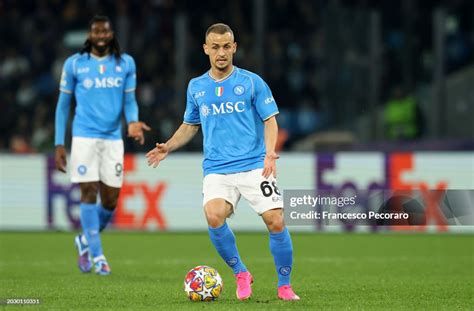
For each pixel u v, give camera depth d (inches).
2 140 3004.4
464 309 972.6
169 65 2957.7
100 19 1379.2
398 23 3075.8
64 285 1218.0
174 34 3026.6
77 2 3100.4
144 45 2977.4
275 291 1149.1
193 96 1036.5
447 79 2822.3
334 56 2573.8
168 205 2301.9
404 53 2780.5
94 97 1389.0
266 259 1660.9
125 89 1409.9
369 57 2511.1
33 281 1274.6
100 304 1003.9
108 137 1398.9
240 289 1037.2
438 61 2437.3
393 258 1686.8
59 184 2310.5
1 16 3147.1
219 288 1030.4
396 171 2235.5
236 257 1037.8
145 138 2691.9
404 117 2714.1
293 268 1498.5
